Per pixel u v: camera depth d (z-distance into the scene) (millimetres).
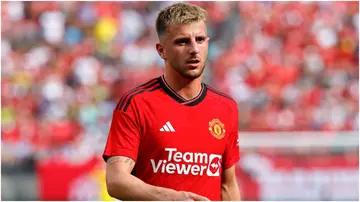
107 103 41656
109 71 43125
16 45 44062
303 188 29922
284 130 41625
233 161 12344
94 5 45500
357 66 46438
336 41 47281
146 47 44562
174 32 11172
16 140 37562
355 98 44594
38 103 41094
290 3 47625
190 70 11156
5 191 30000
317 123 42406
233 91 42750
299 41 46625
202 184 11477
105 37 44531
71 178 29688
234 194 12562
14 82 41875
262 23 46531
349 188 29969
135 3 45969
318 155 30297
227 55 44375
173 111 11469
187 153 11375
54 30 44719
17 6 45188
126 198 10844
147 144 11312
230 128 12055
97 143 37875
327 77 45250
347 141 30438
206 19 11477
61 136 38531
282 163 30266
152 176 11305
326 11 48344
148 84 11789
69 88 42000
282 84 43812
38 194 29812
